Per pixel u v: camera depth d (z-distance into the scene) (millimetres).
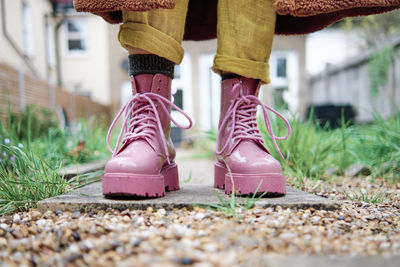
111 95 9961
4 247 757
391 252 688
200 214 932
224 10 1141
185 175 2385
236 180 1103
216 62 1168
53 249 733
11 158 1635
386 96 4828
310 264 613
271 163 1102
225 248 695
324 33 9508
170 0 923
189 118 1205
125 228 832
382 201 1296
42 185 1250
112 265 615
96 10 974
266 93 7395
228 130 1206
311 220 918
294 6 962
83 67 10742
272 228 823
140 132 1121
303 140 2074
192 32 1555
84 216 971
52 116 4117
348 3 966
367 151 2166
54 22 9727
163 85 1165
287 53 9414
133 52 1142
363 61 5855
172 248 678
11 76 3969
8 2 6812
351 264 612
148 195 1046
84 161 2361
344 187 1673
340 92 7109
